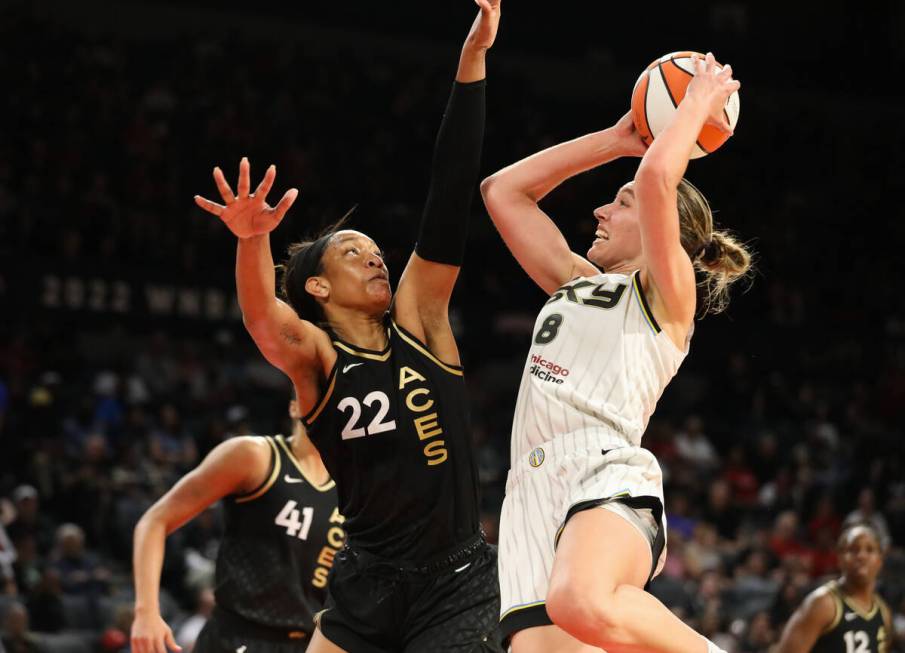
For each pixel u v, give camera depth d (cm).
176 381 1545
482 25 387
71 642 966
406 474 382
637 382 363
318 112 2097
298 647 502
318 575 504
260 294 363
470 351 1856
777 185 2398
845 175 2456
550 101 2397
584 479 346
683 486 1524
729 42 2625
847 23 2706
